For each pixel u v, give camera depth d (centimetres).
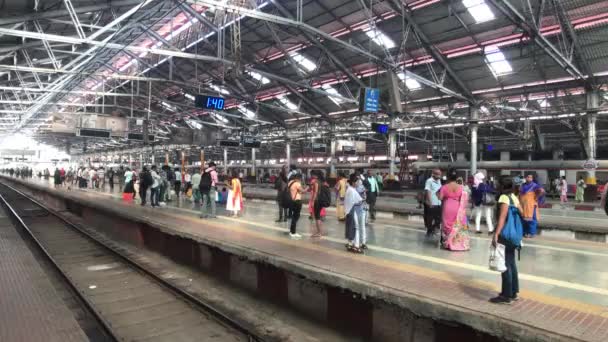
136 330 643
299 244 866
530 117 2470
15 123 4925
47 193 2803
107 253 1212
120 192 2617
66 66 1984
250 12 1616
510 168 3133
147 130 3550
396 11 1934
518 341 419
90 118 3206
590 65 2020
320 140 4959
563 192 2341
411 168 3731
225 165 4828
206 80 3272
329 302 674
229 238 934
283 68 2870
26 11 1484
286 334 637
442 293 530
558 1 1634
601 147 3316
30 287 746
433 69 2466
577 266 727
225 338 616
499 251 484
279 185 1250
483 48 2097
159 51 1967
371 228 1182
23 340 507
